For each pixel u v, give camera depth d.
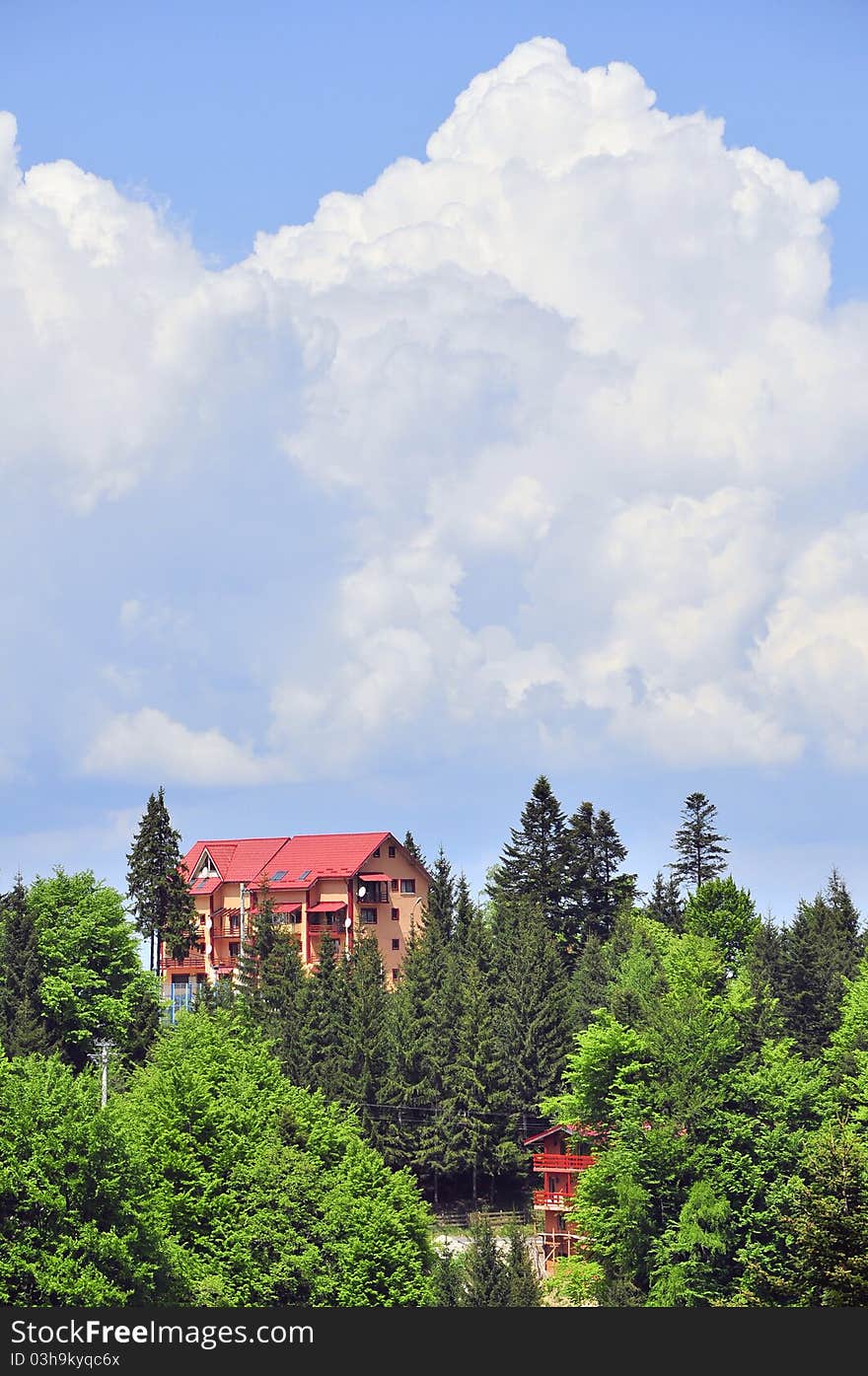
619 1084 120.50
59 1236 81.88
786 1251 107.38
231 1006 154.62
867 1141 113.56
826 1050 149.00
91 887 152.00
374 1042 145.50
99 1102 95.62
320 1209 99.44
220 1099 107.69
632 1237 111.25
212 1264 92.81
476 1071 147.75
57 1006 144.62
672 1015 123.81
